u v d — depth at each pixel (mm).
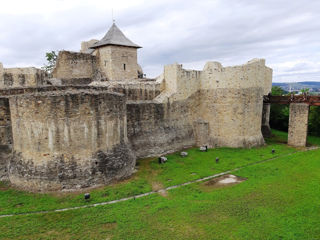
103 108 12062
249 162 16047
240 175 13586
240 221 8906
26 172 11406
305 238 7934
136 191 11430
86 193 10875
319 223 8758
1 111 12391
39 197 10680
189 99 20812
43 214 9328
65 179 11148
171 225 8641
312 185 12000
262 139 21141
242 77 19469
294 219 9023
